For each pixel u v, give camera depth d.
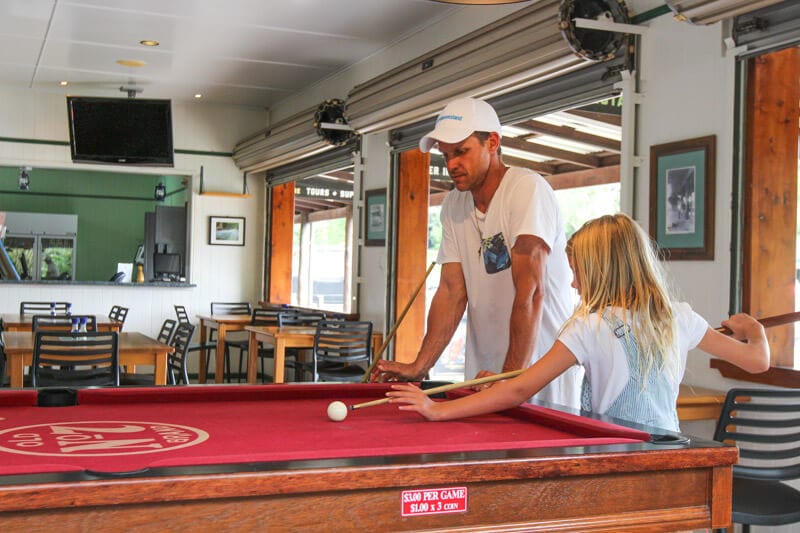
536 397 2.74
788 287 3.70
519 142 7.79
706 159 3.79
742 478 3.12
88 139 8.26
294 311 8.45
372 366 2.82
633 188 4.19
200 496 1.35
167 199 15.14
